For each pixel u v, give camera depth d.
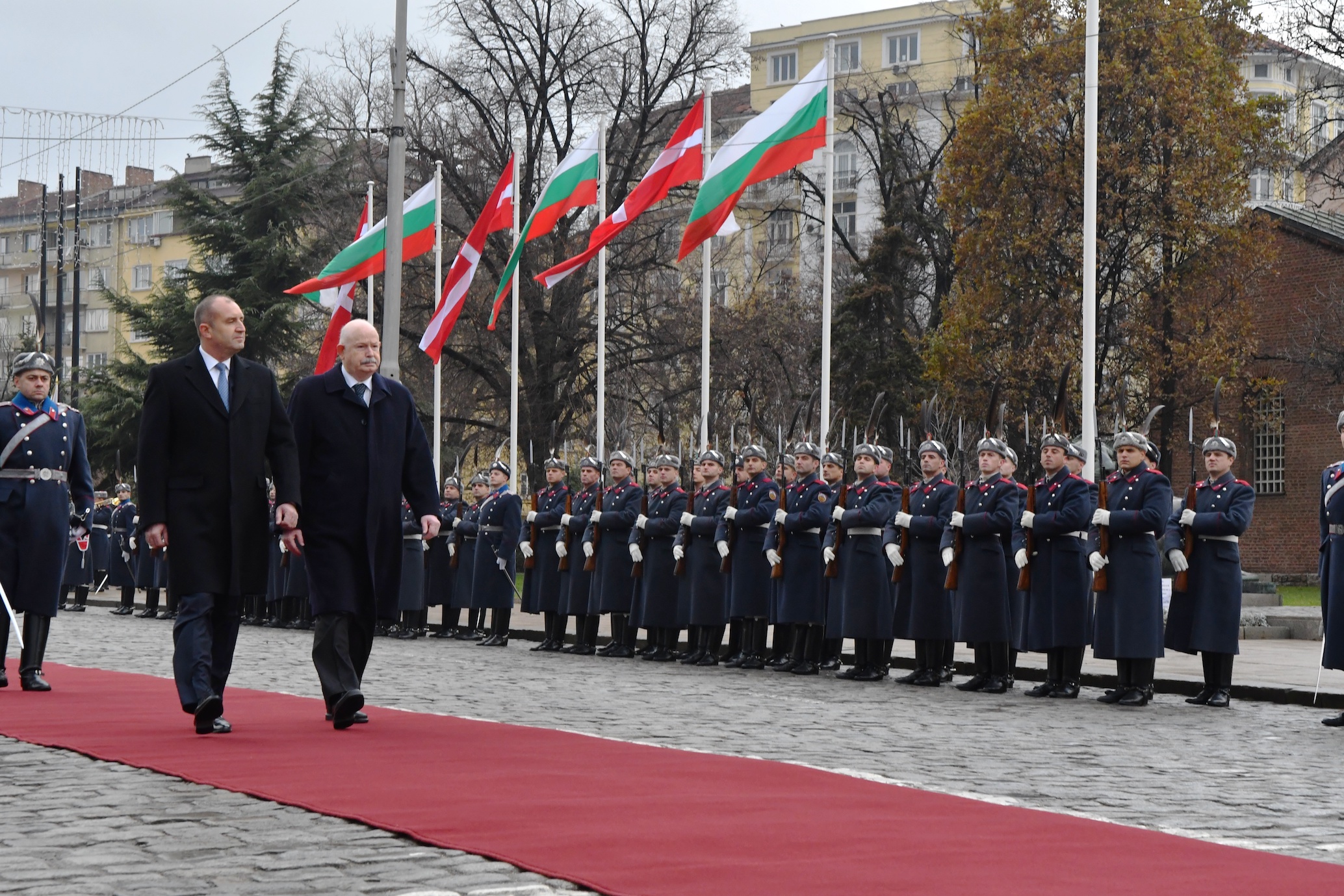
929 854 6.27
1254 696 15.16
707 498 18.88
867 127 60.91
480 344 47.78
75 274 53.28
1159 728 12.29
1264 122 40.81
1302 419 46.44
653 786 7.88
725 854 6.16
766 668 18.20
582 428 50.16
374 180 47.97
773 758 9.55
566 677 15.88
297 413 10.12
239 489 9.83
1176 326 40.72
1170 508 14.52
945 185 41.81
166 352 52.41
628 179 47.66
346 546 10.05
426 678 15.50
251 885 5.70
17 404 12.88
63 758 8.74
